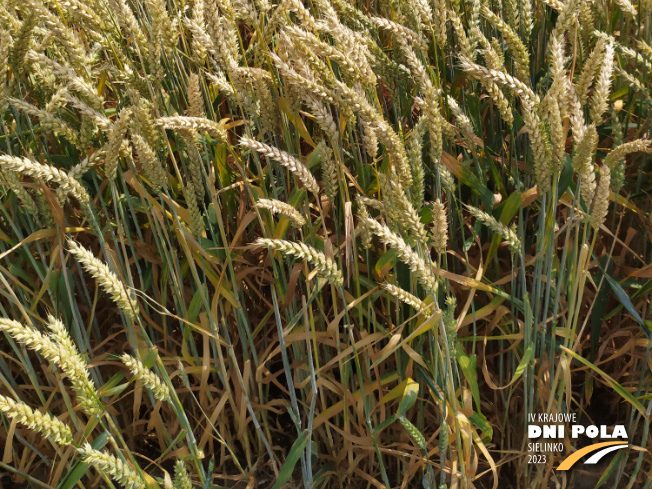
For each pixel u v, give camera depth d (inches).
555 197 35.3
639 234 44.4
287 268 41.7
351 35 34.3
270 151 33.1
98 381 41.3
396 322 38.9
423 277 32.6
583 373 46.2
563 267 37.3
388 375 39.2
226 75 40.6
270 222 38.5
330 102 34.8
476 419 37.8
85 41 44.2
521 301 39.0
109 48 38.6
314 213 42.5
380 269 37.1
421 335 38.2
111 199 42.1
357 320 40.8
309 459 38.8
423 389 41.1
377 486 41.0
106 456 30.7
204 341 39.9
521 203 37.3
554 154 34.3
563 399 43.1
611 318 45.6
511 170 40.5
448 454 41.2
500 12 43.0
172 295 43.0
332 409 39.7
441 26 37.6
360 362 40.5
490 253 38.8
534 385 41.6
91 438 42.9
